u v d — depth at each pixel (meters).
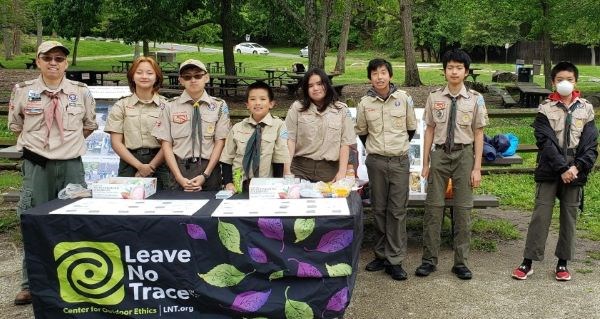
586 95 16.55
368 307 4.27
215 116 4.42
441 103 4.73
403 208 4.80
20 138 4.29
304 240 3.28
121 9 22.00
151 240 3.30
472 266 5.11
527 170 8.46
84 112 4.43
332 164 4.70
